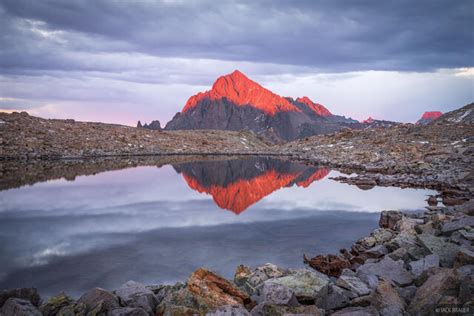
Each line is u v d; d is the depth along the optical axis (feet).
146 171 173.58
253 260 47.88
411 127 305.32
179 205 88.38
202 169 192.24
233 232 62.54
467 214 56.70
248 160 270.26
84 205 86.79
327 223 69.51
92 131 333.42
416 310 25.70
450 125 271.90
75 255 49.47
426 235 41.45
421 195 101.35
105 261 47.11
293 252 51.49
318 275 36.76
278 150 408.46
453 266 33.58
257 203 91.86
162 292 33.40
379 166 176.35
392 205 87.15
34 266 45.14
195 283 31.53
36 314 26.09
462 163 143.84
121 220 71.31
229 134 529.04
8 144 237.86
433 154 176.24
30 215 75.15
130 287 31.99
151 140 362.33
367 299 28.60
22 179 133.59
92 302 28.32
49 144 258.37
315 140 419.95
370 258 44.04
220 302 29.91
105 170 172.55
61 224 67.56
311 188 119.55
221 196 103.04
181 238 58.34
